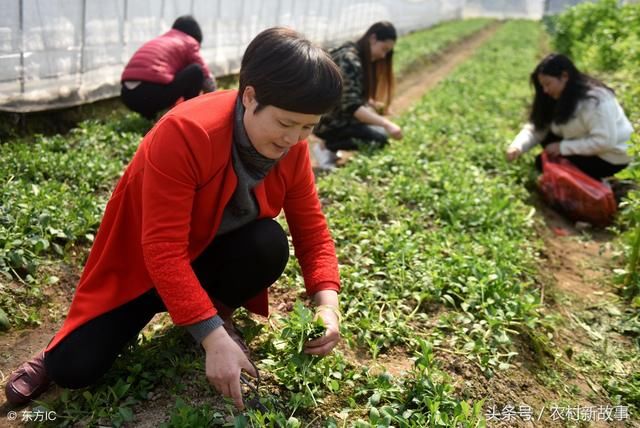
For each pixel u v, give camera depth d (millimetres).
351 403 2396
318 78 1792
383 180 5246
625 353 3512
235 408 2285
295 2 11203
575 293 4148
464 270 3492
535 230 4844
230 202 2223
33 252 3381
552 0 36000
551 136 5738
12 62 5359
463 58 18062
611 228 4996
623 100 7574
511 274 3619
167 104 6109
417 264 3557
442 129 7355
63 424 2250
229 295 2482
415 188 4848
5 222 3463
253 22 9602
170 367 2486
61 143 5207
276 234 2404
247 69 1851
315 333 2256
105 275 2240
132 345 2561
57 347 2201
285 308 3182
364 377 2600
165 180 1955
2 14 5215
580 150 5324
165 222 1976
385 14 19031
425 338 3008
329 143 6125
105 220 2219
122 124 6141
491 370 2867
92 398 2299
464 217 4492
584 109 5242
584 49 12875
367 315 3053
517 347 3146
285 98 1786
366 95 5969
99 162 4703
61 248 3520
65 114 6055
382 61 5969
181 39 6207
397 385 2525
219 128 1978
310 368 2465
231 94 2076
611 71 10047
